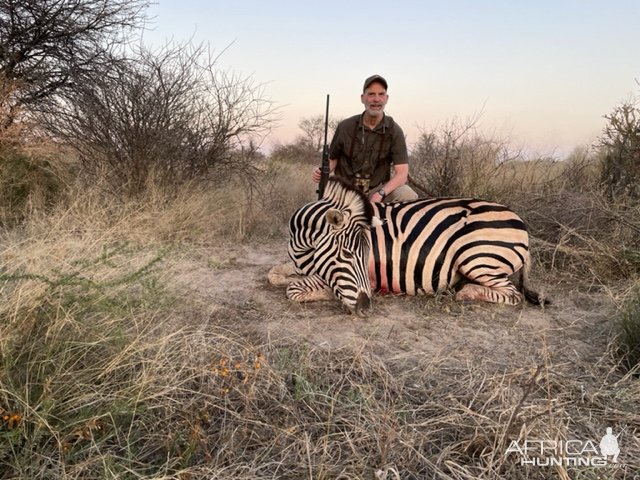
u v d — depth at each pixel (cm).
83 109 646
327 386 263
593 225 535
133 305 295
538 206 593
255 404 240
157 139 646
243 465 199
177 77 666
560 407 246
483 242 383
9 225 562
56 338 231
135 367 247
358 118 491
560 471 190
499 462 204
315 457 207
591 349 319
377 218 353
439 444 222
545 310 389
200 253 541
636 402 254
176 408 228
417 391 265
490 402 250
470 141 707
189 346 272
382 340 329
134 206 596
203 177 715
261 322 354
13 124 689
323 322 358
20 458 182
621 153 598
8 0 738
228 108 705
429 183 678
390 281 400
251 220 669
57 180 670
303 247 392
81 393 215
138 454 201
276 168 1055
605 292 419
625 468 205
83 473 186
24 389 205
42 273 274
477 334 342
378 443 209
